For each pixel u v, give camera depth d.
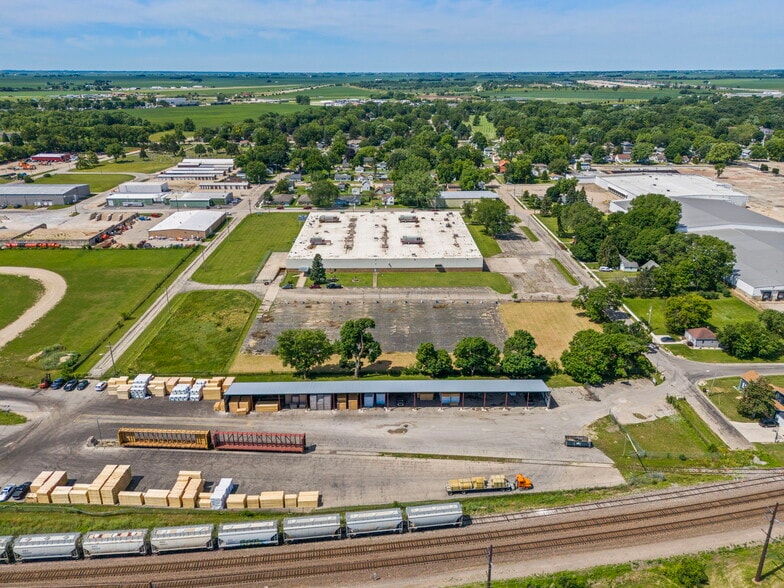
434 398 88.56
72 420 82.81
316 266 132.88
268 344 105.12
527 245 165.62
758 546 59.12
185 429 80.56
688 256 132.12
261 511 65.56
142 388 88.62
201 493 67.44
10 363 98.50
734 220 165.62
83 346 104.31
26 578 56.91
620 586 54.09
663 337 109.31
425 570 56.81
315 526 60.06
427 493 68.12
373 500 66.94
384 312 118.75
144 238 169.12
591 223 155.38
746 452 75.31
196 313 118.00
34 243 159.12
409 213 183.62
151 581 56.09
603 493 67.88
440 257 142.25
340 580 55.69
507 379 90.81
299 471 72.19
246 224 184.62
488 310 120.19
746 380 90.81
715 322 115.00
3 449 76.12
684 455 74.69
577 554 58.50
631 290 129.12
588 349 92.69
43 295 127.12
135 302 123.38
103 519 64.38
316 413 84.94
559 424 82.12
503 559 57.94
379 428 81.19
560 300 125.44
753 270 133.00
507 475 71.38
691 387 91.81
